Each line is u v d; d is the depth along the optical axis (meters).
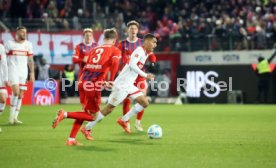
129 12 79.19
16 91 37.41
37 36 68.88
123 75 27.42
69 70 67.75
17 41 37.84
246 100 70.38
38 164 19.98
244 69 70.38
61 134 30.67
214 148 24.50
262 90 68.31
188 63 73.81
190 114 49.25
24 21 70.56
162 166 19.55
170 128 34.81
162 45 75.19
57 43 70.12
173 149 24.11
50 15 74.44
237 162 20.48
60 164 19.97
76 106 61.84
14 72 37.50
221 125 37.25
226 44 72.00
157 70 73.00
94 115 26.67
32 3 75.19
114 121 40.59
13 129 33.81
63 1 77.50
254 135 30.31
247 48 70.62
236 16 76.69
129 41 34.25
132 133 31.53
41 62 67.19
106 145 25.47
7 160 20.92
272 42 69.88
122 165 19.73
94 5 74.81
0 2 74.75
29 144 25.86
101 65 26.05
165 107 61.88
